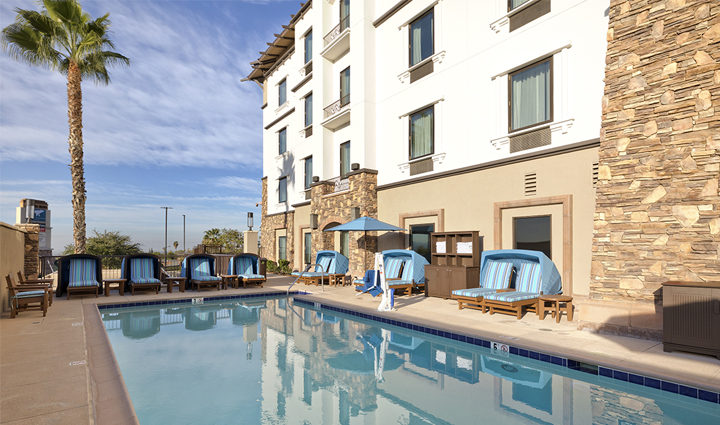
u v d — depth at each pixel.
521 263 9.09
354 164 14.52
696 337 4.84
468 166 11.05
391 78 14.12
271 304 11.19
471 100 11.19
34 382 3.99
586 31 8.56
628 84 6.34
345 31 15.47
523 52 9.83
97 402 3.64
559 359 5.03
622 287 6.14
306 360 5.57
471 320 7.38
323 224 16.84
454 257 10.86
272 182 23.91
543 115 9.43
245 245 22.55
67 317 7.96
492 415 3.63
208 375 4.90
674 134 5.80
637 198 6.10
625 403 3.90
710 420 3.45
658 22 6.06
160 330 7.67
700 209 5.48
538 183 9.33
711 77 5.51
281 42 22.03
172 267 19.30
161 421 3.55
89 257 12.01
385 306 8.92
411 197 13.07
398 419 3.57
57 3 13.90
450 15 11.91
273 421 3.54
